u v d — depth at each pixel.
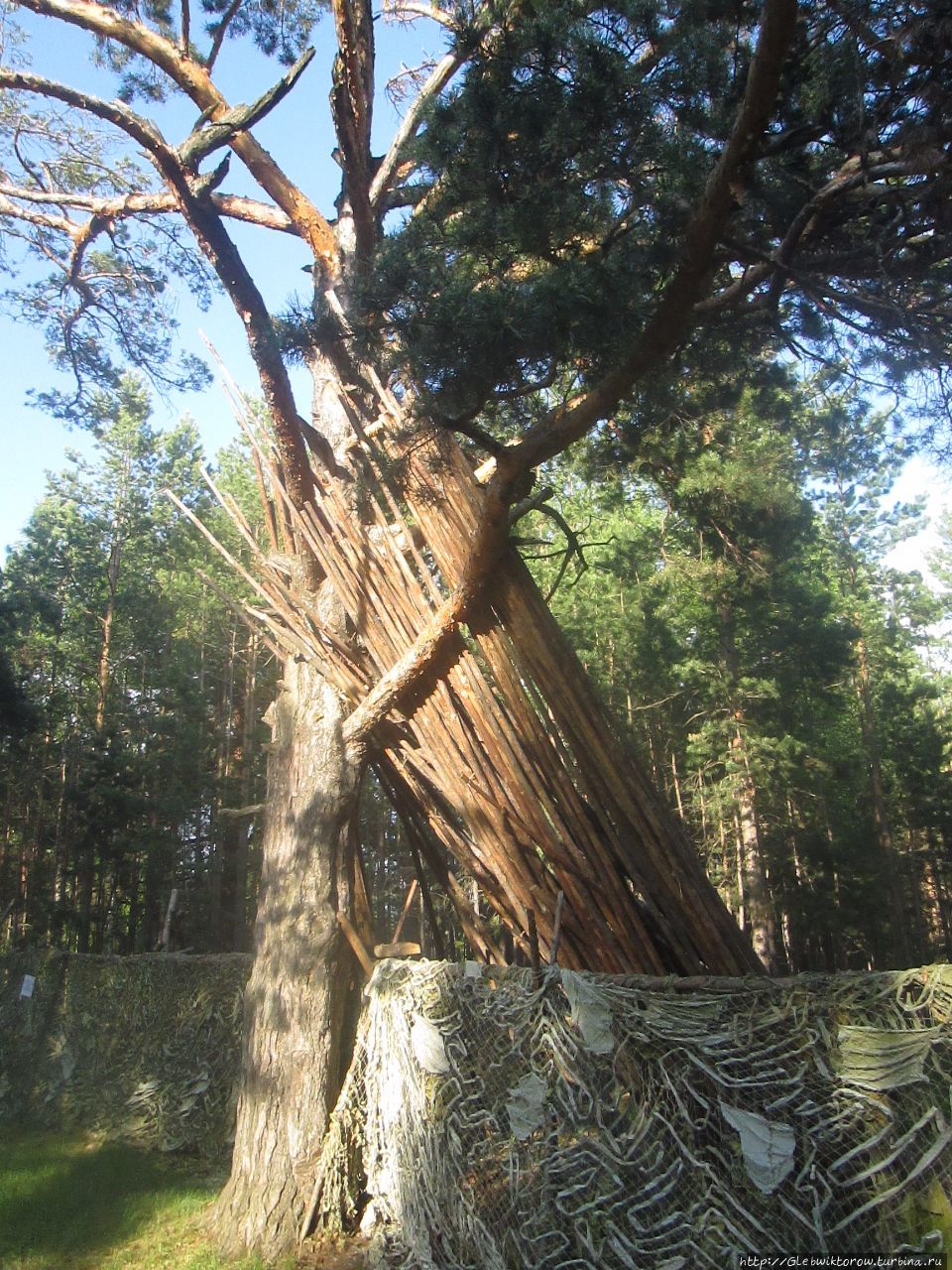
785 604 19.12
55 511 31.89
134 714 27.09
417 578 7.50
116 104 6.80
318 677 7.29
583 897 5.86
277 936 6.59
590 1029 4.59
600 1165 4.43
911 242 5.77
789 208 5.47
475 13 5.86
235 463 33.00
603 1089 4.53
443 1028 5.30
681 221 5.15
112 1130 9.52
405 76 10.09
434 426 5.46
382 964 6.06
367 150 7.91
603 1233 4.35
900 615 33.47
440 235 5.77
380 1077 5.89
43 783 27.06
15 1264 5.79
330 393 8.15
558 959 5.96
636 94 5.25
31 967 12.82
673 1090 4.34
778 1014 4.27
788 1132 4.06
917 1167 3.81
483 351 4.75
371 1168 5.88
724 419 9.24
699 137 5.38
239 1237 5.90
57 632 28.83
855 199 5.41
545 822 6.05
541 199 5.42
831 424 9.47
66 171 11.37
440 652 6.69
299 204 8.55
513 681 6.34
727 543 15.31
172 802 22.23
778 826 21.64
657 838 5.75
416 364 4.84
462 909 6.93
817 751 22.34
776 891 23.47
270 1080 6.26
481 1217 4.83
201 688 26.53
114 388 12.40
